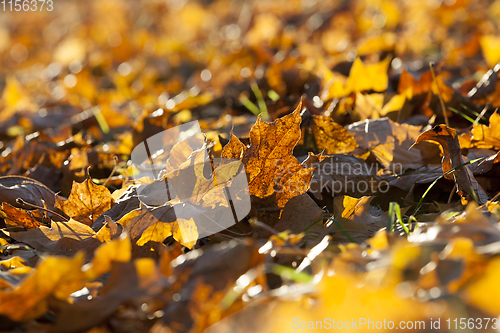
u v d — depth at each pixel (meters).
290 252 0.87
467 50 1.93
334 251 0.88
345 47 2.35
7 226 0.99
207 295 0.84
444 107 1.13
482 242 0.83
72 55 3.52
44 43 4.56
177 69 2.91
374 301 0.81
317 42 2.87
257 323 0.81
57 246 0.94
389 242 0.85
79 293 0.87
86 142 1.21
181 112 1.64
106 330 0.84
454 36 2.69
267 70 1.78
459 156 0.95
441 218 0.89
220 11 4.68
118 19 4.45
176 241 0.95
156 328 0.83
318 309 0.81
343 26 3.15
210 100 1.70
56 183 1.16
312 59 1.94
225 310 0.83
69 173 1.13
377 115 1.17
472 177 0.97
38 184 1.04
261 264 0.85
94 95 2.17
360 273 0.83
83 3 5.08
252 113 1.57
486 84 1.17
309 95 1.46
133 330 0.84
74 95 2.21
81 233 0.95
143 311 0.84
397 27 2.76
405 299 0.80
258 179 0.96
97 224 0.97
